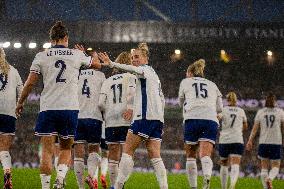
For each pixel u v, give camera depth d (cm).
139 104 1886
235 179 3116
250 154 9856
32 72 1783
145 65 1967
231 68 11544
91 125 2453
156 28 11000
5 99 2292
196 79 2575
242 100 10406
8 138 2302
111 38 11012
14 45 10981
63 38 1839
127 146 1872
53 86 1767
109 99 2430
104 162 2853
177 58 11625
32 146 10231
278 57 11188
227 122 3203
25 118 10481
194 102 2509
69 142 1789
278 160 3384
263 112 3384
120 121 2394
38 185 3006
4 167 2222
